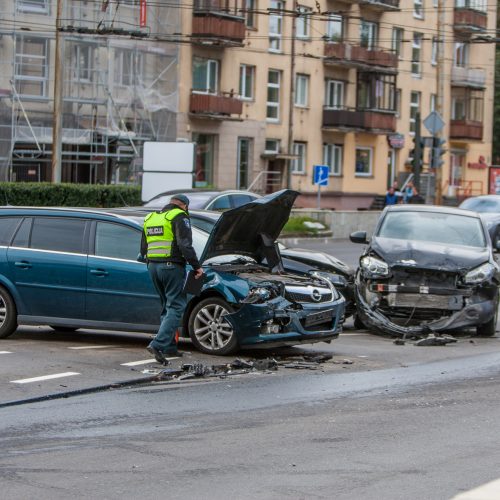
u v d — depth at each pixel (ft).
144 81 313.32
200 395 69.77
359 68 404.36
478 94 478.59
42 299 90.68
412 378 77.82
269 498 45.32
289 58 372.58
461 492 46.39
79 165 307.17
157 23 314.76
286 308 85.20
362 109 403.54
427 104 452.76
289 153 354.13
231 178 351.05
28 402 66.64
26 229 92.17
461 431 59.36
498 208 238.89
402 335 101.50
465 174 481.87
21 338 94.48
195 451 54.03
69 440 56.44
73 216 91.20
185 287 81.20
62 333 99.50
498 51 521.65
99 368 78.33
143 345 92.32
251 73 358.84
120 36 297.33
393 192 333.62
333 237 297.12
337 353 91.40
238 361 81.82
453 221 113.60
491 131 495.41
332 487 47.16
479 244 110.52
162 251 80.59
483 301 102.27
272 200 87.51
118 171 309.22
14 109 282.15
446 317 101.86
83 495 45.75
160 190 257.75
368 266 103.60
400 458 52.80
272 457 52.85
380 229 112.78
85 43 293.84
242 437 57.41
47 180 293.84
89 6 293.84
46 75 289.12
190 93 330.34
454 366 84.28
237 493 46.11
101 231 89.86
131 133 305.32
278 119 371.35
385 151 430.20
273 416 63.16
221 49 341.82
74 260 89.66
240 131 352.90
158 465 51.08
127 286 87.71
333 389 72.64
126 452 53.72
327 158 400.67
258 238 92.89
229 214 85.87
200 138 341.41
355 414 63.98
